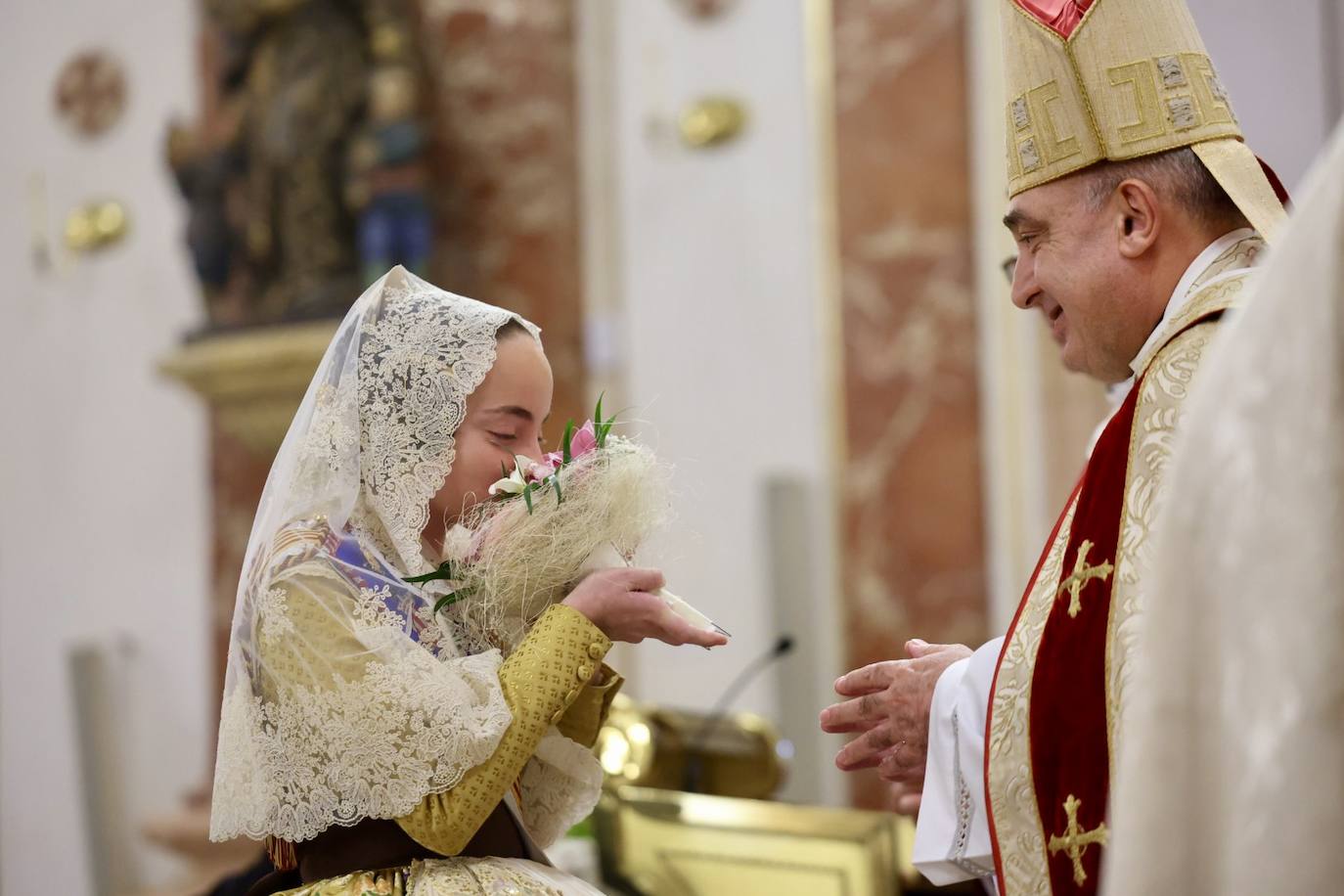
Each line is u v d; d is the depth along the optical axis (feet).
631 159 24.64
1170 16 6.92
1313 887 3.10
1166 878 3.36
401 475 7.06
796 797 22.48
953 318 21.53
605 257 24.68
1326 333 3.22
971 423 21.39
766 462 23.29
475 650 7.25
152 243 29.66
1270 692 3.19
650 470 7.27
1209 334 6.40
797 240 23.17
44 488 30.83
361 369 7.20
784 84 23.40
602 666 7.68
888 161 22.07
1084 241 6.92
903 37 21.97
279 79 25.93
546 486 7.09
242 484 28.37
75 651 29.76
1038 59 7.02
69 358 30.63
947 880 6.91
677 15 24.32
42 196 30.81
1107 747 6.19
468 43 25.95
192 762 28.96
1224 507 3.33
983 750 6.73
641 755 12.06
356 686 6.53
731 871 10.47
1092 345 7.01
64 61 30.68
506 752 6.58
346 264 25.58
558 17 25.31
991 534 21.20
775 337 23.32
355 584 6.88
